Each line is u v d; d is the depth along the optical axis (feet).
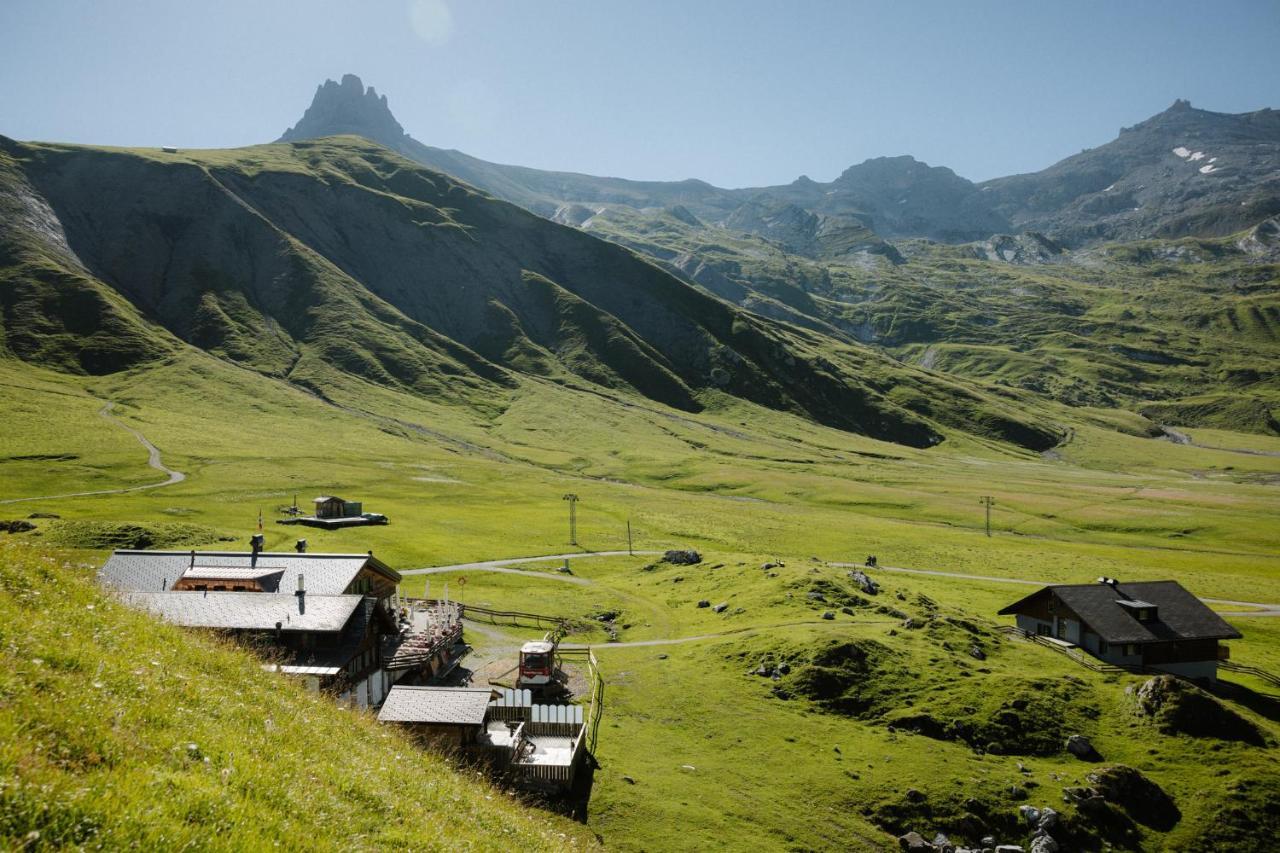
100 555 301.63
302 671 159.84
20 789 31.53
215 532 369.71
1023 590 379.35
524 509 547.08
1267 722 231.71
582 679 220.43
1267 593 396.98
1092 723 204.03
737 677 221.87
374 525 453.99
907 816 160.86
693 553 384.06
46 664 44.42
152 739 42.86
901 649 233.55
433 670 215.10
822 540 490.08
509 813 76.89
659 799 153.38
